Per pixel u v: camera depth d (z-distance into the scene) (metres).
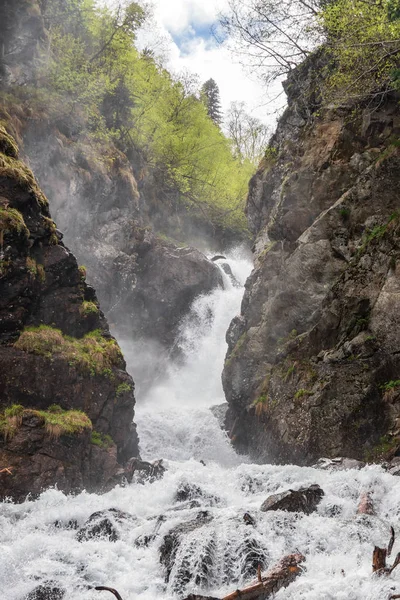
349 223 18.27
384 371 14.82
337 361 15.77
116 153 29.66
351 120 19.77
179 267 30.69
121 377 16.50
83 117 27.41
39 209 16.16
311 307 18.58
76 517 10.38
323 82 20.92
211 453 21.83
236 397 20.73
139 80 36.94
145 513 10.80
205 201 43.19
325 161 20.00
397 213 16.09
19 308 14.98
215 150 44.88
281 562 6.93
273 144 24.50
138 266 29.70
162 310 30.23
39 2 26.55
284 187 20.64
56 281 16.25
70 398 15.19
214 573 7.46
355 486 10.27
